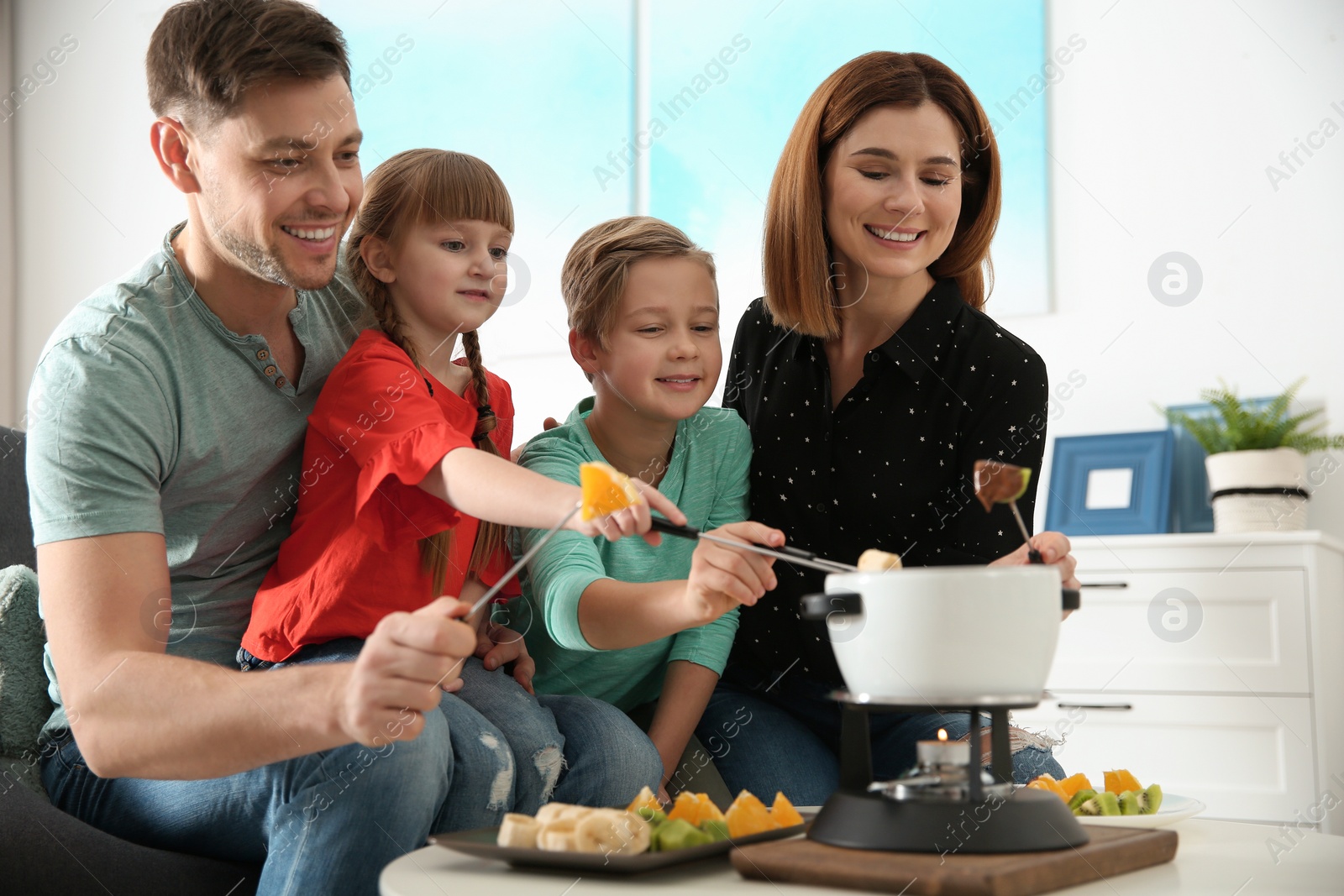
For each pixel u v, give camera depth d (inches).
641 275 47.6
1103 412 104.5
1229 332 101.5
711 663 47.6
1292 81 100.6
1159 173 104.0
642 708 52.4
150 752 31.2
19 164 137.6
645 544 48.4
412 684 27.5
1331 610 89.6
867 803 26.2
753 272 111.0
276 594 41.4
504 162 118.3
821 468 50.2
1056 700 92.9
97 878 35.9
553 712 44.1
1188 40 103.6
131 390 37.9
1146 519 99.9
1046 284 106.3
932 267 53.9
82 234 135.4
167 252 41.8
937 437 49.7
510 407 54.7
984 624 24.9
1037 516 104.4
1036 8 107.2
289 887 34.0
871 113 47.7
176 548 41.8
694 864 28.0
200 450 40.4
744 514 51.7
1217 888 24.7
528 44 119.0
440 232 47.9
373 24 122.7
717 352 49.5
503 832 27.8
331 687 29.0
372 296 48.3
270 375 42.4
